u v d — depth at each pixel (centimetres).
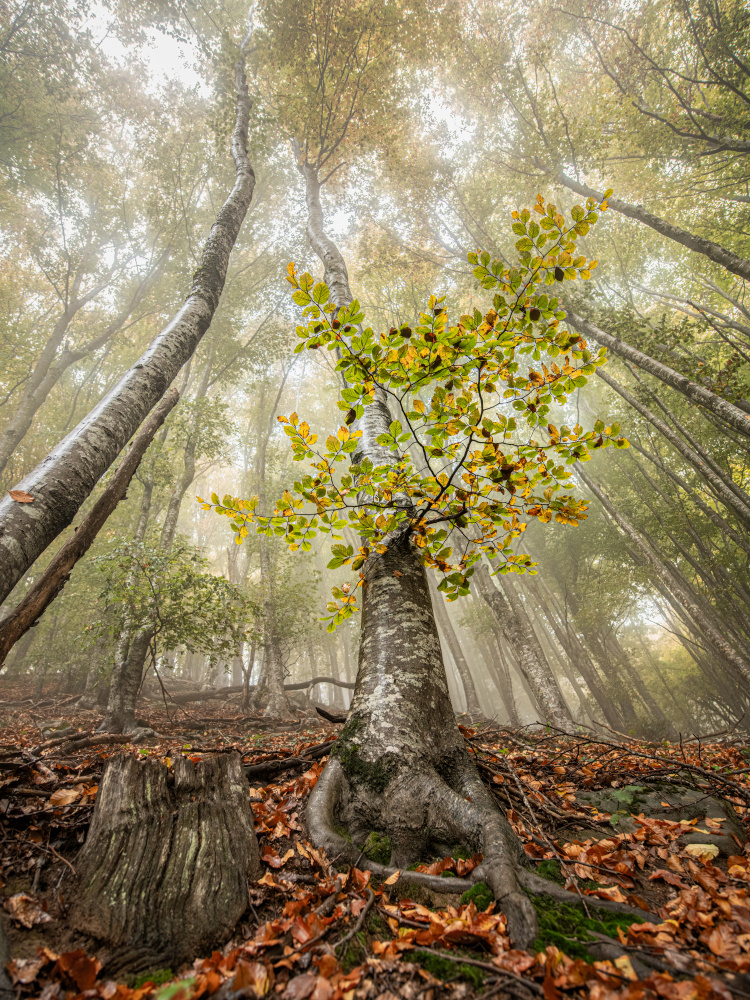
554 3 1213
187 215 1650
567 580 2119
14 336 1482
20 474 1675
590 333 1071
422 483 305
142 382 390
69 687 1392
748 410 895
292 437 279
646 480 1622
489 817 212
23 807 218
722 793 309
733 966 135
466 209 1427
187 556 909
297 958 148
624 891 198
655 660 2580
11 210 1560
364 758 250
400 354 265
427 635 302
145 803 212
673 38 1109
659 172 1270
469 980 138
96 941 155
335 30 1038
